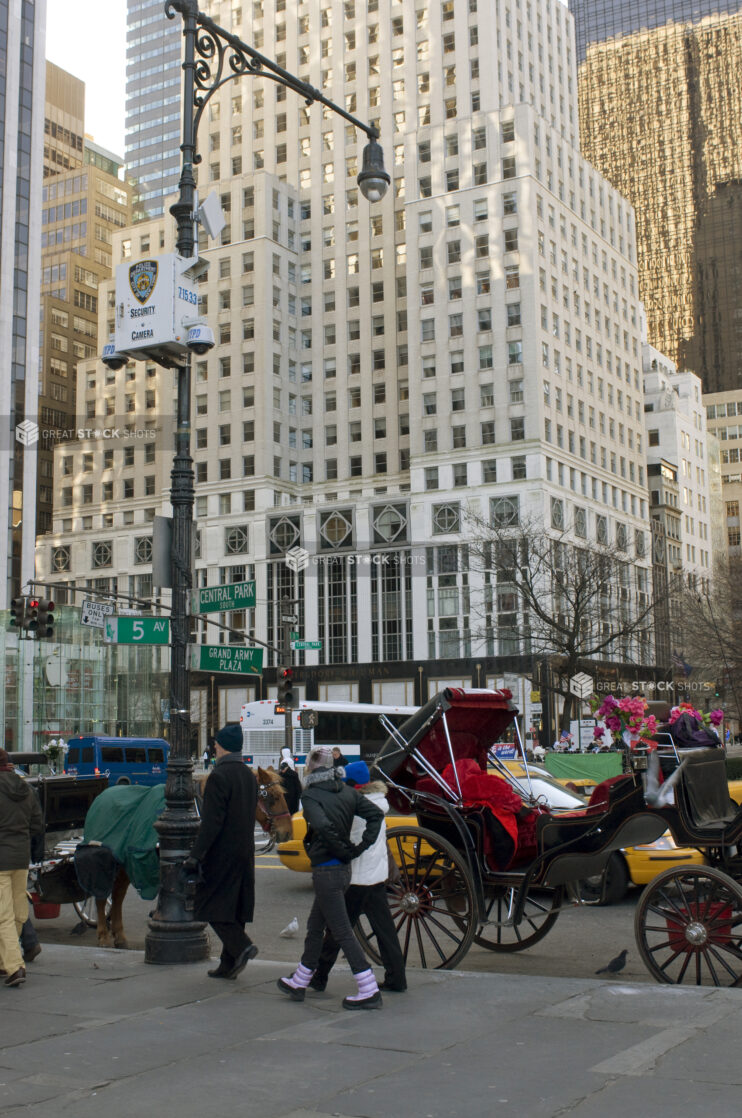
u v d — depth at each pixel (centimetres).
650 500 10469
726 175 19000
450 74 8388
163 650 5716
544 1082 579
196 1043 681
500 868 955
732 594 5366
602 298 8550
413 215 7850
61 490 9262
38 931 1322
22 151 7762
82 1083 600
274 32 9275
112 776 4225
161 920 970
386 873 828
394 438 8369
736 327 18475
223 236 8731
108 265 12512
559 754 2595
